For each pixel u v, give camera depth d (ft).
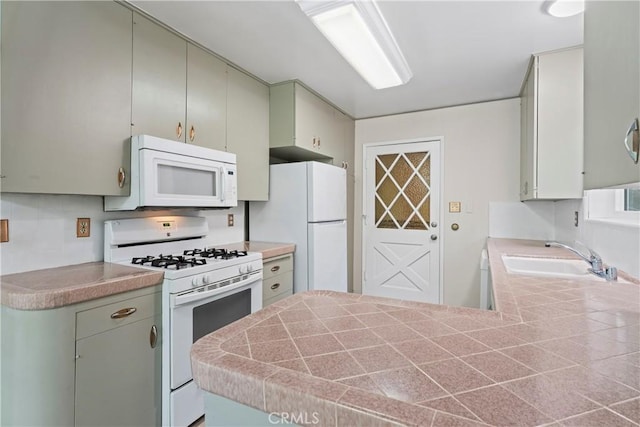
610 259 5.41
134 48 5.52
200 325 5.66
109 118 5.18
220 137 7.28
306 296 3.61
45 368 3.85
